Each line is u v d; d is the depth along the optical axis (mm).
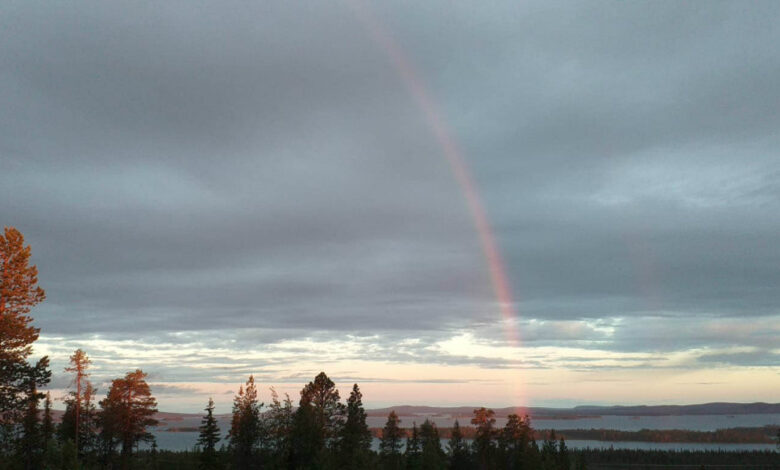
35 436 79688
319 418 96125
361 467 87750
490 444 124250
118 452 95500
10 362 57938
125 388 93875
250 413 99500
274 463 93250
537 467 115125
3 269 59688
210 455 90500
